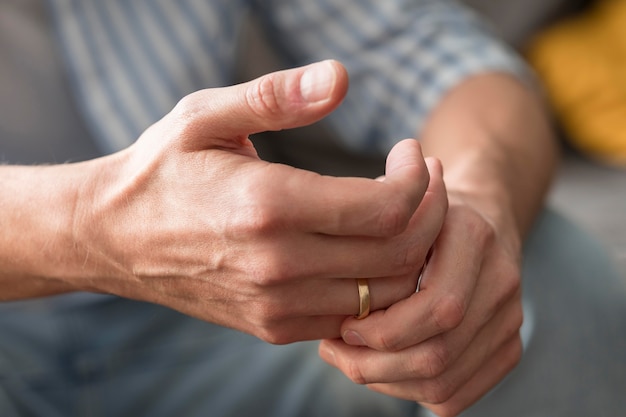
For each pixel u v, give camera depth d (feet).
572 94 3.99
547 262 2.06
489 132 2.16
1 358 2.27
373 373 1.58
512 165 2.06
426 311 1.52
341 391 2.21
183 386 2.27
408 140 1.48
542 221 2.18
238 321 1.56
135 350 2.34
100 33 2.48
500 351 1.70
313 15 2.62
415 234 1.48
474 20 2.68
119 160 1.56
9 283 1.73
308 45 2.65
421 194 1.44
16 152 2.47
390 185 1.41
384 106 2.48
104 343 2.35
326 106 1.34
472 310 1.58
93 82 2.47
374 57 2.50
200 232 1.45
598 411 1.92
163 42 2.51
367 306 1.52
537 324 1.97
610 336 1.98
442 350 1.55
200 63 2.54
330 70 1.33
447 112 2.28
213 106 1.40
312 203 1.39
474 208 1.71
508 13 4.18
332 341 1.61
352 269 1.47
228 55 2.62
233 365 2.28
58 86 2.51
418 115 2.37
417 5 2.57
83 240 1.58
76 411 2.26
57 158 2.51
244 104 1.37
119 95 2.46
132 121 2.46
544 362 1.94
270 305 1.48
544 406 1.92
